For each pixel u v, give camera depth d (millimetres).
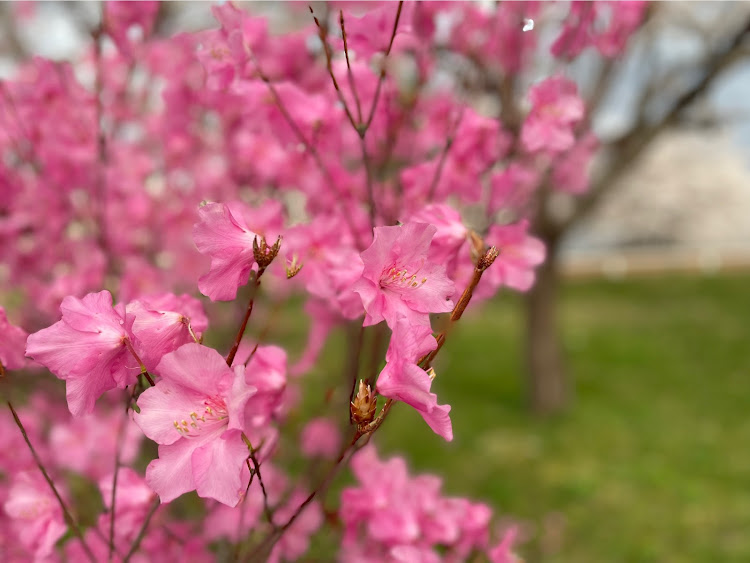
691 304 13336
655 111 4961
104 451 1964
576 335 10781
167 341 968
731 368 8688
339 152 1883
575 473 5422
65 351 913
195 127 2932
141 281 2678
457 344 9742
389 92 1797
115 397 2092
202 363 853
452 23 2066
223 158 2945
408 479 1771
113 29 2062
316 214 1962
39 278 2828
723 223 20922
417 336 909
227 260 931
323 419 1896
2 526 1716
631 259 18719
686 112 4812
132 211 2998
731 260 17906
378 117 1818
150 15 2080
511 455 5836
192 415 865
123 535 1396
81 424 2033
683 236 21062
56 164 2582
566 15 1709
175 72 2492
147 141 3238
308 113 1744
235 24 1479
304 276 1573
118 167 2959
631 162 5441
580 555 4152
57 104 2350
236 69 1526
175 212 3039
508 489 5098
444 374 8375
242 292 1785
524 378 7328
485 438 6266
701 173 20422
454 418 6828
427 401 855
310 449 1890
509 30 2033
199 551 1598
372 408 896
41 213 2672
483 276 1432
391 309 954
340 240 1623
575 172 2225
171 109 2588
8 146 2607
